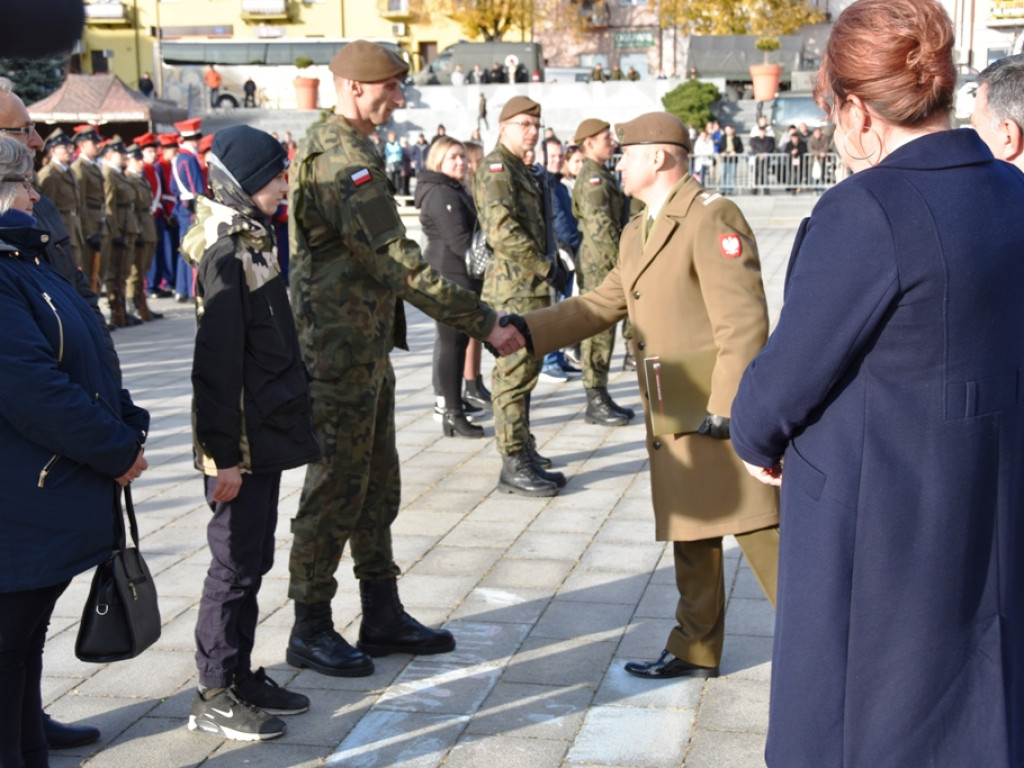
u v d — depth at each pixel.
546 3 41.38
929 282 1.98
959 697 2.04
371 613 4.21
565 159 12.14
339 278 3.88
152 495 6.39
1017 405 2.07
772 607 4.59
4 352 2.67
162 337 12.34
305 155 3.88
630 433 7.60
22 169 2.86
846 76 2.08
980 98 3.39
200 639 3.60
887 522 2.04
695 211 3.64
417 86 34.56
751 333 3.52
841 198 2.06
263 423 3.45
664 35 43.09
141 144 16.19
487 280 6.62
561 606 4.64
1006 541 2.07
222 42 37.75
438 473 6.73
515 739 3.55
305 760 3.46
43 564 2.75
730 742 3.48
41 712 3.10
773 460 2.24
